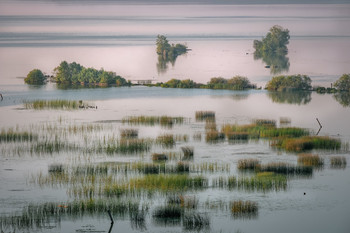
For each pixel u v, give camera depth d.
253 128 105.62
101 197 70.06
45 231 61.66
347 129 112.38
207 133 100.56
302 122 119.50
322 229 63.41
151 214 65.88
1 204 68.25
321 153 91.06
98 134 103.50
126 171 79.88
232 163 85.00
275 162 83.00
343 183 76.44
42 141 97.06
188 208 67.50
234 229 62.91
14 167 82.62
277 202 69.75
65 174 78.56
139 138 98.31
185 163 80.81
